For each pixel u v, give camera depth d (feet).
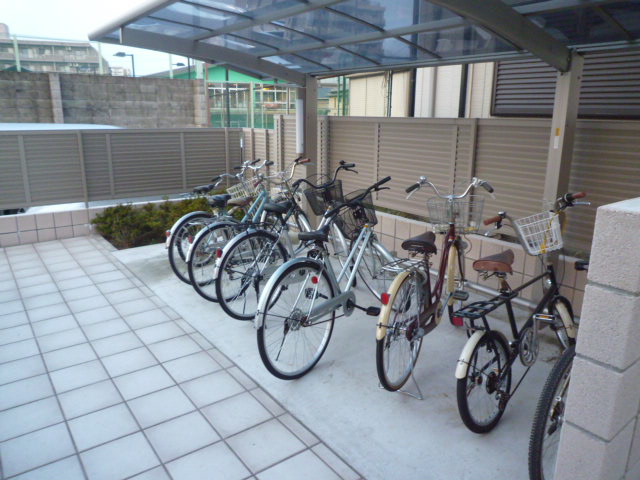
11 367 10.02
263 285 13.92
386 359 10.10
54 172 19.08
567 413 5.10
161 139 21.25
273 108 38.14
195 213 14.64
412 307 9.19
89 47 36.96
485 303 7.54
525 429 8.05
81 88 32.55
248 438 7.88
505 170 13.03
